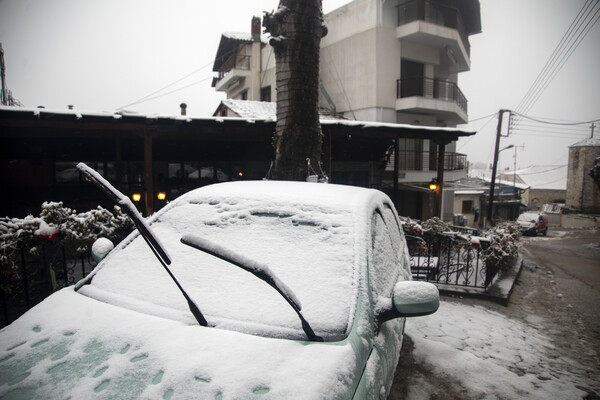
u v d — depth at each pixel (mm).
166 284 1996
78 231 4223
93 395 1344
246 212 2330
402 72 20547
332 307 1722
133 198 11906
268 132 10023
